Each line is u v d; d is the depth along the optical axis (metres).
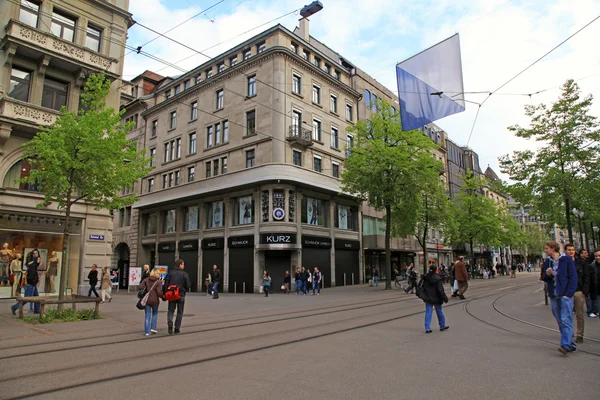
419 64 10.68
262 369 5.86
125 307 15.66
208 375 5.58
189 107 35.12
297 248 27.69
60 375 5.63
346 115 35.22
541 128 19.64
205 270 31.30
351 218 34.62
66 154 11.62
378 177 24.41
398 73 11.01
